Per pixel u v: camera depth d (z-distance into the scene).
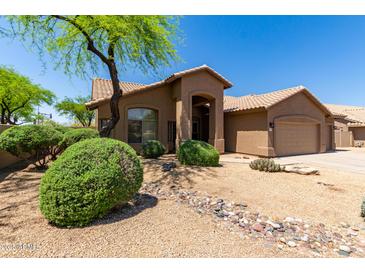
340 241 3.61
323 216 4.60
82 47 11.04
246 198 5.69
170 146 17.02
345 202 5.42
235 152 18.09
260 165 9.18
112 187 4.02
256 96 20.06
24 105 26.59
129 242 3.27
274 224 4.12
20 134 7.81
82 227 3.68
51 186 3.72
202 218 4.33
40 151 8.91
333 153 17.75
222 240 3.46
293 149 16.44
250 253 3.13
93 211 3.80
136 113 16.03
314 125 17.84
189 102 15.34
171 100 17.03
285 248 3.32
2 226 3.68
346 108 34.31
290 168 9.04
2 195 5.49
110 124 11.94
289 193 6.11
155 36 10.87
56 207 3.64
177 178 7.76
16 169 9.05
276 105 15.38
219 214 4.60
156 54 11.46
